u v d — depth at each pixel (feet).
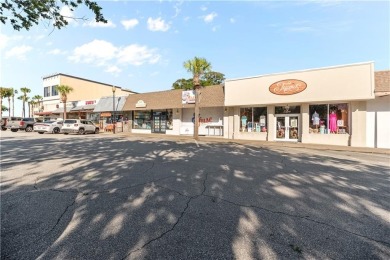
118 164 26.55
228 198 15.79
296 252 9.52
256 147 47.93
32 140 54.54
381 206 14.69
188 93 75.92
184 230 11.23
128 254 9.19
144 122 93.66
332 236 10.87
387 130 49.62
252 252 9.47
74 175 21.26
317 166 27.48
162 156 32.78
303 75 54.80
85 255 9.09
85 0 16.15
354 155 38.58
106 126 102.32
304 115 57.98
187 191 17.11
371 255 9.40
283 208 14.20
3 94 154.71
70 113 122.21
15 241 10.02
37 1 15.10
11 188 17.28
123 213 13.08
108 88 146.82
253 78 62.08
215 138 70.03
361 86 48.34
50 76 132.16
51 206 13.93
